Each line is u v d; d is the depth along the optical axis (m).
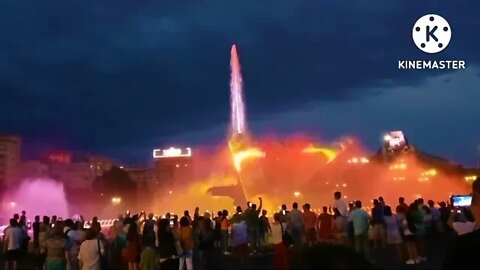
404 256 21.09
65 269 16.81
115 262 20.80
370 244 22.28
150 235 15.69
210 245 22.52
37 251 21.22
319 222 22.56
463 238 2.58
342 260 1.67
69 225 20.56
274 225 25.80
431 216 24.25
